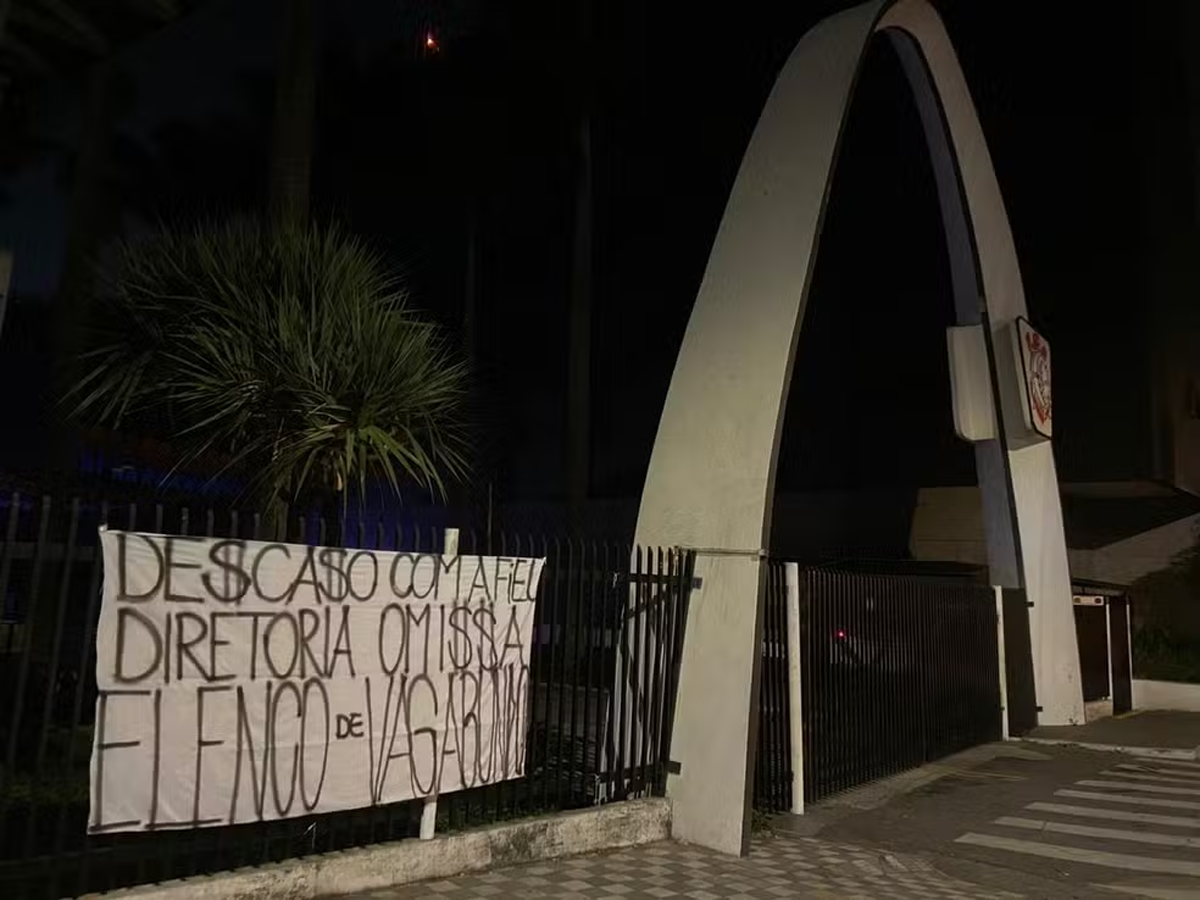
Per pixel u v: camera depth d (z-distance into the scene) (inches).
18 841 184.5
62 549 160.2
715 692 260.5
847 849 272.2
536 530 994.1
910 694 408.2
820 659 336.8
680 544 277.9
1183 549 797.9
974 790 367.2
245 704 175.5
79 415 288.4
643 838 248.5
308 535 262.8
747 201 310.3
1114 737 508.1
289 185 372.2
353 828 207.0
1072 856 278.1
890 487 852.6
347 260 286.2
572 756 249.1
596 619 251.3
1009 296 584.1
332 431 254.8
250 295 271.6
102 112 443.8
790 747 311.4
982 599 497.4
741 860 244.4
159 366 269.1
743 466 273.4
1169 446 741.3
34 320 416.2
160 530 167.8
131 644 163.0
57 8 261.9
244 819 174.2
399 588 201.0
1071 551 834.8
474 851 209.2
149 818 162.9
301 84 378.6
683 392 293.9
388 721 196.9
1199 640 772.0
